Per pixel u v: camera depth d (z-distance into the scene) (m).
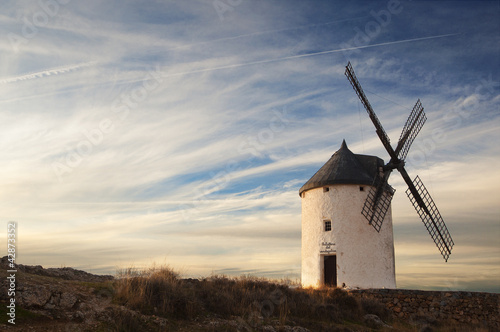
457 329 19.41
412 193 27.86
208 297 16.00
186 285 16.88
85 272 18.14
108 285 14.47
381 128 27.22
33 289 12.18
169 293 14.74
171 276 16.64
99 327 11.89
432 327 19.81
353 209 25.77
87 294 13.48
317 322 17.02
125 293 14.02
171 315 14.02
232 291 17.30
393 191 28.00
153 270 16.88
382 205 26.25
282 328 15.05
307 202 27.45
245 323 14.84
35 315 11.45
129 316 12.75
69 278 16.28
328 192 26.44
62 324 11.44
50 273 15.88
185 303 14.60
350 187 26.08
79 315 12.08
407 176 27.53
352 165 26.91
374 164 27.23
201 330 13.52
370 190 26.28
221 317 15.06
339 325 17.23
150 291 14.60
